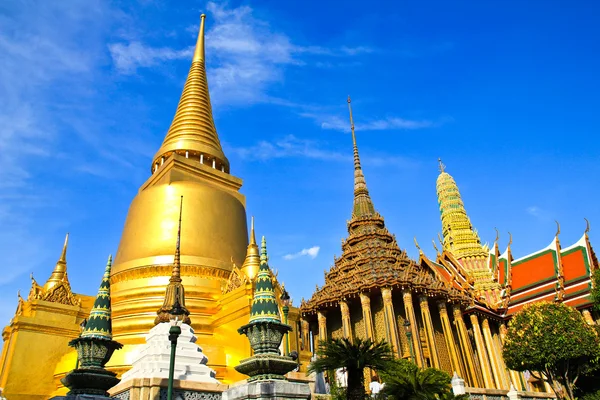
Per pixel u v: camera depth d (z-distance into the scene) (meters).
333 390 17.75
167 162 40.94
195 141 43.66
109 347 14.21
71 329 30.91
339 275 43.59
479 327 46.28
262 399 11.34
